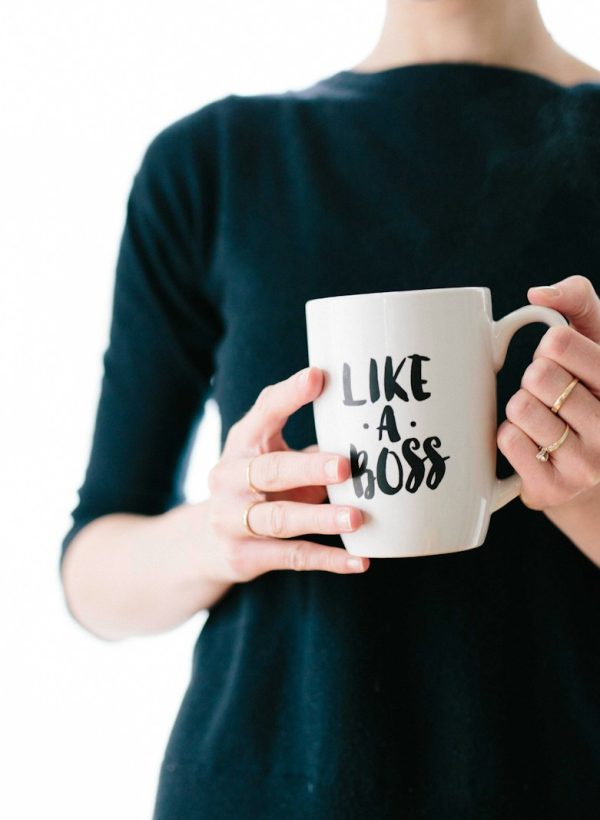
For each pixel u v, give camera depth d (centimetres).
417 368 64
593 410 64
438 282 87
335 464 66
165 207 96
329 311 66
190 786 85
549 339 63
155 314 98
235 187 94
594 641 83
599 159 89
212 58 188
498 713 81
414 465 66
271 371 90
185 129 97
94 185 189
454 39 94
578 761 81
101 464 100
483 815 80
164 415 99
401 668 83
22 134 188
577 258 87
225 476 74
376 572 84
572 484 67
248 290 92
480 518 69
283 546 75
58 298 190
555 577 83
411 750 82
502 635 82
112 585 95
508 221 87
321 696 83
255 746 84
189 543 87
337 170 92
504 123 90
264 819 83
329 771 81
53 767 189
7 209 189
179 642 189
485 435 67
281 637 86
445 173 89
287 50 187
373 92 93
